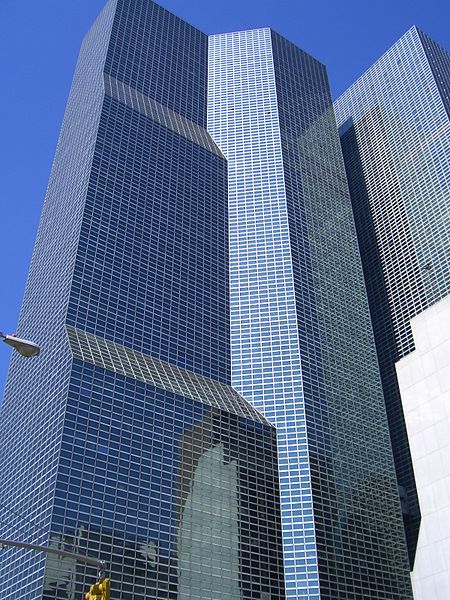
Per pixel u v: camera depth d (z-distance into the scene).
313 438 136.75
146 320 138.38
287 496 127.56
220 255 167.50
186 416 124.44
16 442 123.06
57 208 164.38
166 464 114.94
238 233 174.50
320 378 149.25
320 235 183.62
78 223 144.62
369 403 155.50
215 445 124.75
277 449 134.12
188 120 199.00
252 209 180.25
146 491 109.62
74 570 95.38
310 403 142.25
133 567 100.69
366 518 132.75
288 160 195.88
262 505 123.19
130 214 154.00
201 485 117.00
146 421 117.75
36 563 96.50
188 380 134.00
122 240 147.75
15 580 100.12
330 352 157.12
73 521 99.44
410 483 169.12
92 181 153.00
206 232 168.50
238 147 197.25
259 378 145.50
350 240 192.62
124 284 140.50
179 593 103.00
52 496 100.19
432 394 67.69
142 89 193.00
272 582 115.19
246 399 142.00
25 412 125.38
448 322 68.88
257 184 186.50
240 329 154.62
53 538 96.19
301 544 121.12
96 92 181.88
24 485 111.50
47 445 110.00
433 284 191.88
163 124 184.00
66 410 109.38
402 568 130.25
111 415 113.94
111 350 126.25
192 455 119.75
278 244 171.50
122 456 110.69
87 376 115.94
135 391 120.38
